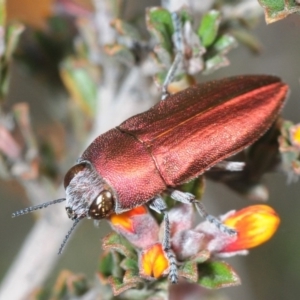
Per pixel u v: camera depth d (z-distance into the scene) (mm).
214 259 55
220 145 57
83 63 65
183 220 56
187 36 58
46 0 66
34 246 65
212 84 58
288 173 58
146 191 57
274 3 53
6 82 61
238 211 55
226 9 63
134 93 64
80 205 57
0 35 60
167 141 57
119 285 54
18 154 63
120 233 55
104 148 57
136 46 61
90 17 66
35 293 64
